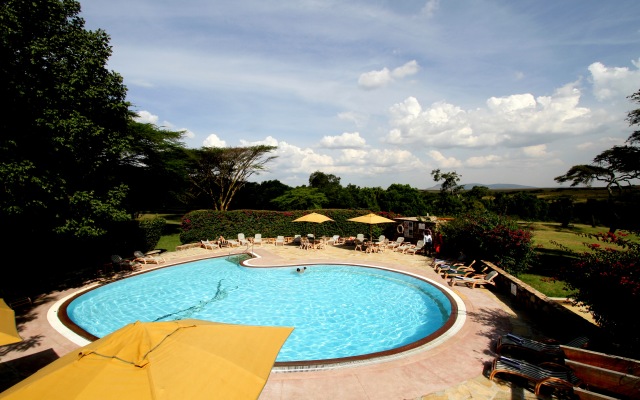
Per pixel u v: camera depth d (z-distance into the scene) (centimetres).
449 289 1434
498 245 1569
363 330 1177
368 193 5022
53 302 1311
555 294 1301
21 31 1103
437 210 4569
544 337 953
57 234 1343
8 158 1044
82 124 1257
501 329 1014
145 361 416
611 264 683
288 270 1916
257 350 496
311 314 1322
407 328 1192
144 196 3222
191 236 2550
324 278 1794
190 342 479
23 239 1423
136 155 3142
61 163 1270
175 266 1927
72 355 459
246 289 1625
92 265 1878
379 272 1812
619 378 537
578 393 559
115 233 2012
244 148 4166
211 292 1583
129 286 1667
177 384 393
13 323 605
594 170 2619
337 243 2692
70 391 366
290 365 793
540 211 4341
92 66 1364
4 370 808
